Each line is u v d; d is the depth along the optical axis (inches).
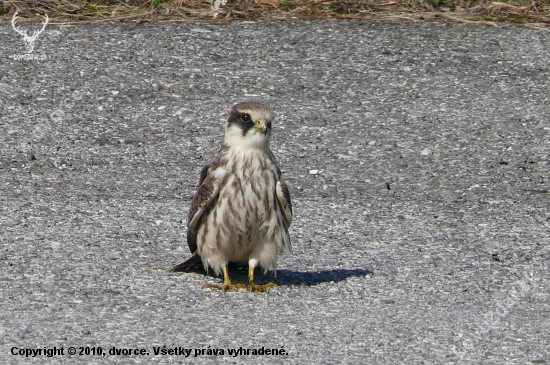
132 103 662.5
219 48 756.6
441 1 847.1
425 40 783.1
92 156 582.2
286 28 796.0
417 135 627.5
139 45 757.3
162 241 462.3
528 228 495.8
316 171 571.5
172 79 701.9
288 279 419.8
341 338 349.1
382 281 417.7
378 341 347.6
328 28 799.1
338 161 587.5
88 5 824.9
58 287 393.1
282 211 403.9
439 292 406.0
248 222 394.3
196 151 595.5
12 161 569.3
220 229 396.5
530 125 647.8
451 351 340.5
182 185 546.0
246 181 390.6
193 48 754.8
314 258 446.9
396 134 628.4
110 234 467.2
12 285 393.1
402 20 819.4
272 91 689.0
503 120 653.3
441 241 473.1
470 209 523.5
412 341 348.5
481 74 727.7
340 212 511.8
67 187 536.1
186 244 459.8
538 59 756.6
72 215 492.1
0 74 697.0
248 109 389.4
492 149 610.9
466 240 475.2
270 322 364.2
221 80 703.7
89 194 526.6
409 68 733.3
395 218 505.0
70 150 589.3
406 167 582.2
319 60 741.3
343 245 464.4
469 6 845.8
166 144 604.1
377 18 821.9
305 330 356.2
